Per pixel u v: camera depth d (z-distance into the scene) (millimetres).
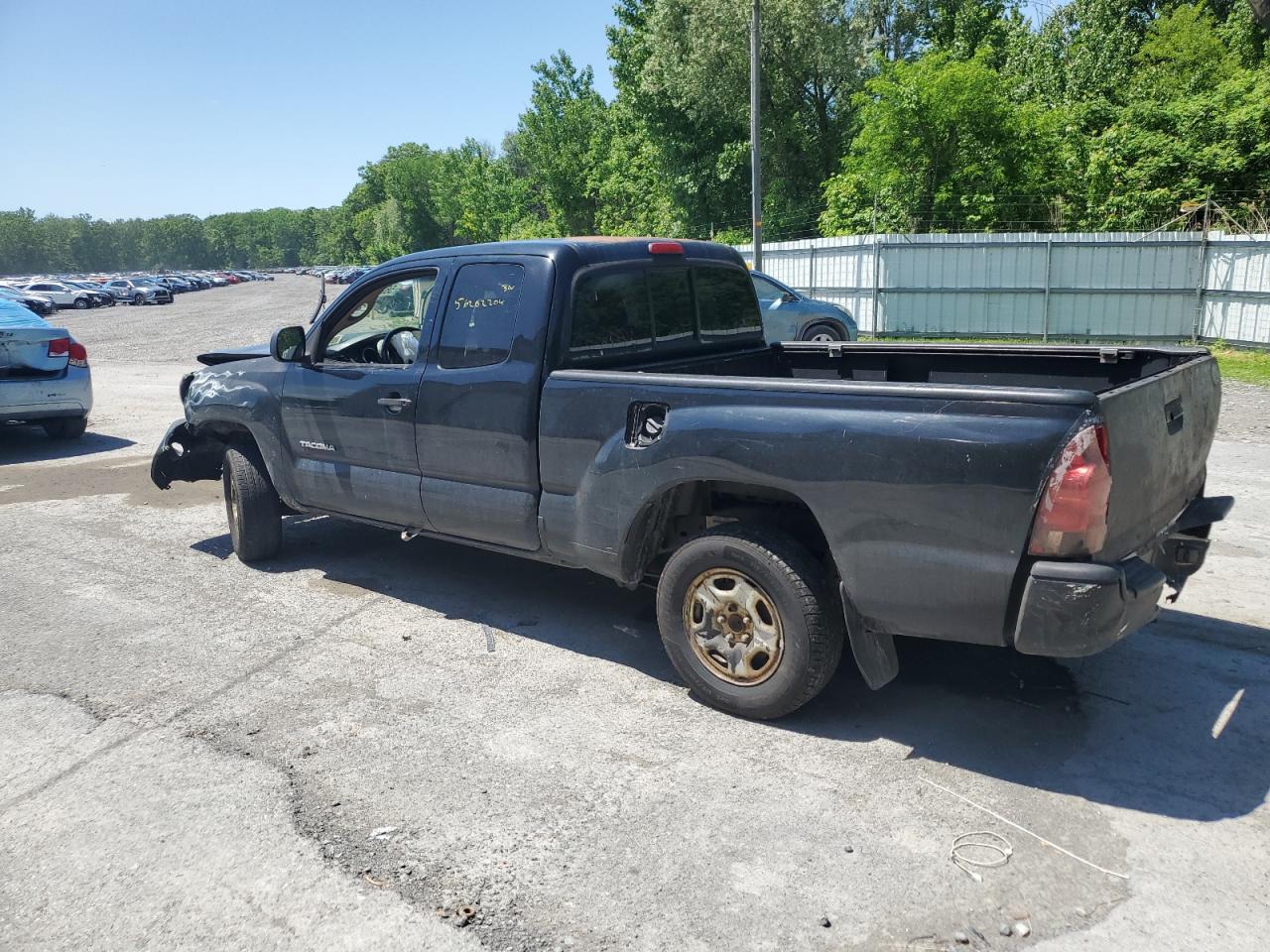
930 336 18547
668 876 2881
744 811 3211
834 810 3199
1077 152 21875
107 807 3342
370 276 5160
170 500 8125
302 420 5480
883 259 18547
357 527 7047
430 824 3186
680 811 3221
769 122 31469
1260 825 3057
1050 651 3082
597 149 49125
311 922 2725
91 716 4047
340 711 4035
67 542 6816
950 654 4438
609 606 5254
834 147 31734
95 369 18766
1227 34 28031
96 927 2727
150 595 5605
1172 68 27266
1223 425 9695
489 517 4586
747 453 3590
